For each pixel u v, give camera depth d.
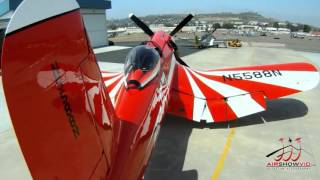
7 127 7.14
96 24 28.06
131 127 3.62
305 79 6.95
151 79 4.78
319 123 7.01
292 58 18.48
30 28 1.56
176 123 7.14
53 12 1.71
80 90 2.02
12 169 5.23
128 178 3.04
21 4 1.53
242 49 24.56
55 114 1.78
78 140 2.04
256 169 5.05
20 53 1.52
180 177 4.83
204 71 7.62
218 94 6.71
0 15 19.86
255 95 6.66
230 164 5.23
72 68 1.91
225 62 16.77
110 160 2.71
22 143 1.63
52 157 1.83
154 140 4.21
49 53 1.69
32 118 1.64
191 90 6.84
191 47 26.11
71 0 1.86
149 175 4.90
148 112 4.24
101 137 2.45
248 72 7.32
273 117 7.41
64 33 1.80
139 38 44.53
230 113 6.36
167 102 5.79
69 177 2.01
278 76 7.07
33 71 1.60
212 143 6.08
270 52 22.12
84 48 2.04
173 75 7.14
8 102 1.51
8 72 1.48
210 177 4.82
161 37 7.61
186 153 5.67
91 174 2.29
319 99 8.93
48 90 1.71
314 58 18.56
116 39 42.41
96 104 2.31
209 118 6.31
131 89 4.37
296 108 8.06
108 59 18.72
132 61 4.75
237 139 6.23
